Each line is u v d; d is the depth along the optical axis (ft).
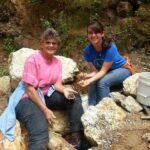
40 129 6.70
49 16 14.05
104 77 8.09
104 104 7.47
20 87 7.29
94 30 7.78
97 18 13.33
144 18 12.68
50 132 7.29
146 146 6.57
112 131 6.99
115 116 7.27
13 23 14.61
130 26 12.75
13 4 14.52
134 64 11.95
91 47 8.24
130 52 12.69
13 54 8.82
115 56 8.09
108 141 6.81
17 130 6.93
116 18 13.17
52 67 7.34
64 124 7.62
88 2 13.48
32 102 7.02
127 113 7.47
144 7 12.76
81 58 12.81
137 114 7.45
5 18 14.76
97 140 6.83
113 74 8.12
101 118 7.16
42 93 7.24
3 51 14.35
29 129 6.79
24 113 6.88
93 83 8.17
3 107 8.79
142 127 7.05
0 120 7.05
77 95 7.57
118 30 12.88
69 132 7.64
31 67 7.06
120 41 12.76
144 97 7.45
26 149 6.87
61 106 7.54
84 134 7.12
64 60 8.77
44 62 7.22
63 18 13.70
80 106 7.50
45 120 6.87
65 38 13.33
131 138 6.79
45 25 13.67
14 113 7.00
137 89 7.65
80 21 13.56
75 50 13.12
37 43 14.08
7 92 9.45
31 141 6.66
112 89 8.46
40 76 7.18
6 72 12.28
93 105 7.90
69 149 6.95
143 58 12.29
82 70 12.10
